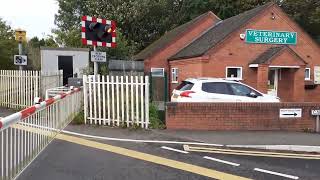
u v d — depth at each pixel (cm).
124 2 4219
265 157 897
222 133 1166
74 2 4578
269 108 1259
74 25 4609
